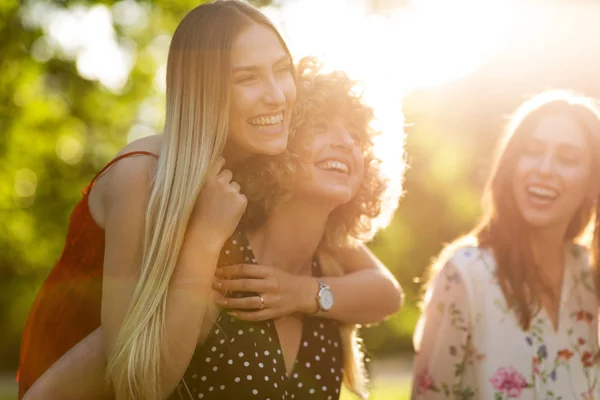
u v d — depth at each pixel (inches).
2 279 656.4
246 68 83.7
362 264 104.7
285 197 89.6
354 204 96.1
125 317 81.4
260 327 90.3
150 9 382.9
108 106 437.1
